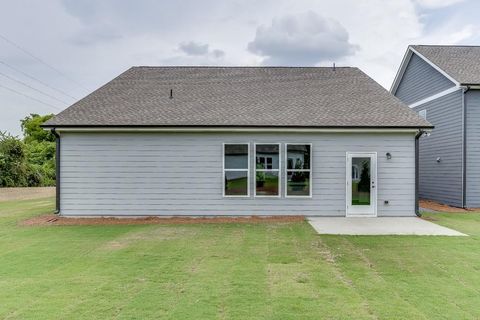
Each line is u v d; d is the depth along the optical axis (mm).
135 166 11617
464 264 6199
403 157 11594
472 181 13586
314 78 15188
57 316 4086
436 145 15641
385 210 11609
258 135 11672
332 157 11625
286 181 11664
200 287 5047
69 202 11609
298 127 11266
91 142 11602
